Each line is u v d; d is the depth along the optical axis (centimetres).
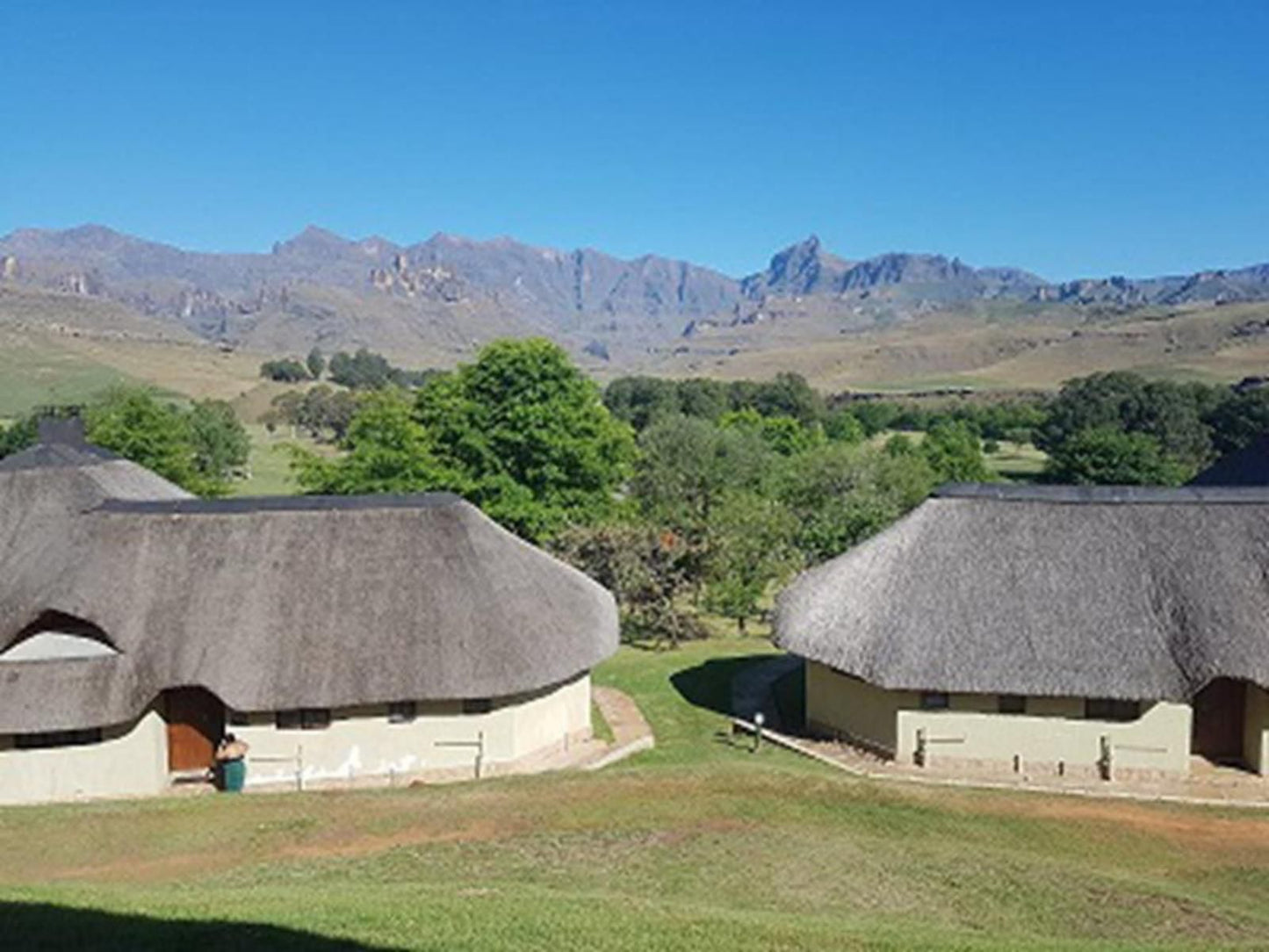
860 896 1816
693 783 2439
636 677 3928
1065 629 2761
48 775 2602
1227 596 2744
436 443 5784
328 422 14525
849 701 3088
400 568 2856
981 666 2741
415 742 2798
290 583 2792
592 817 2227
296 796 2359
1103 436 8431
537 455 5647
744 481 7844
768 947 1447
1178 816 2458
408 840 2097
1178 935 1688
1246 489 3064
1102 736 2803
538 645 2833
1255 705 2808
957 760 2880
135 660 2614
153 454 5759
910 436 14888
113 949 1373
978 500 3084
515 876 1869
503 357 5672
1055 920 1741
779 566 4806
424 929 1468
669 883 1850
